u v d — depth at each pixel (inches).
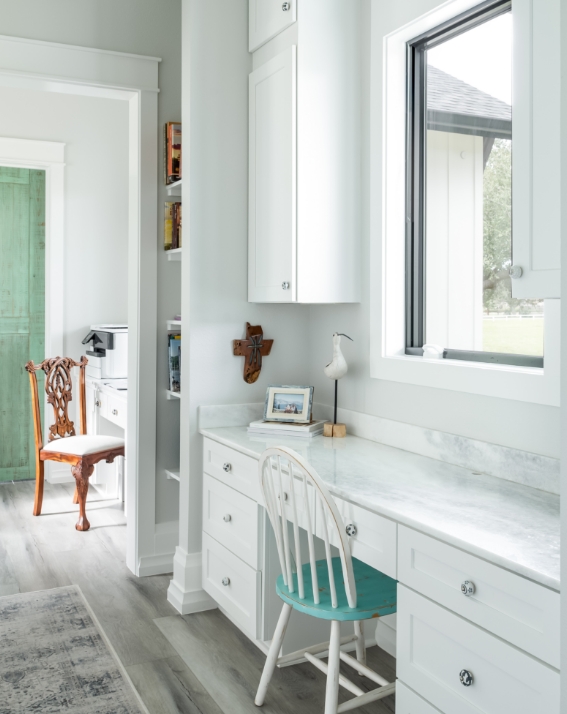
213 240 114.9
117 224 202.4
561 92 43.1
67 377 177.2
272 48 107.7
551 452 73.9
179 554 118.9
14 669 96.5
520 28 60.7
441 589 61.2
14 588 124.4
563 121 43.0
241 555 99.5
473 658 57.6
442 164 95.6
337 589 80.0
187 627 109.5
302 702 88.4
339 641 75.9
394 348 101.4
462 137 92.0
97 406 181.9
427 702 63.1
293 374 122.2
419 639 64.3
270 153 106.8
